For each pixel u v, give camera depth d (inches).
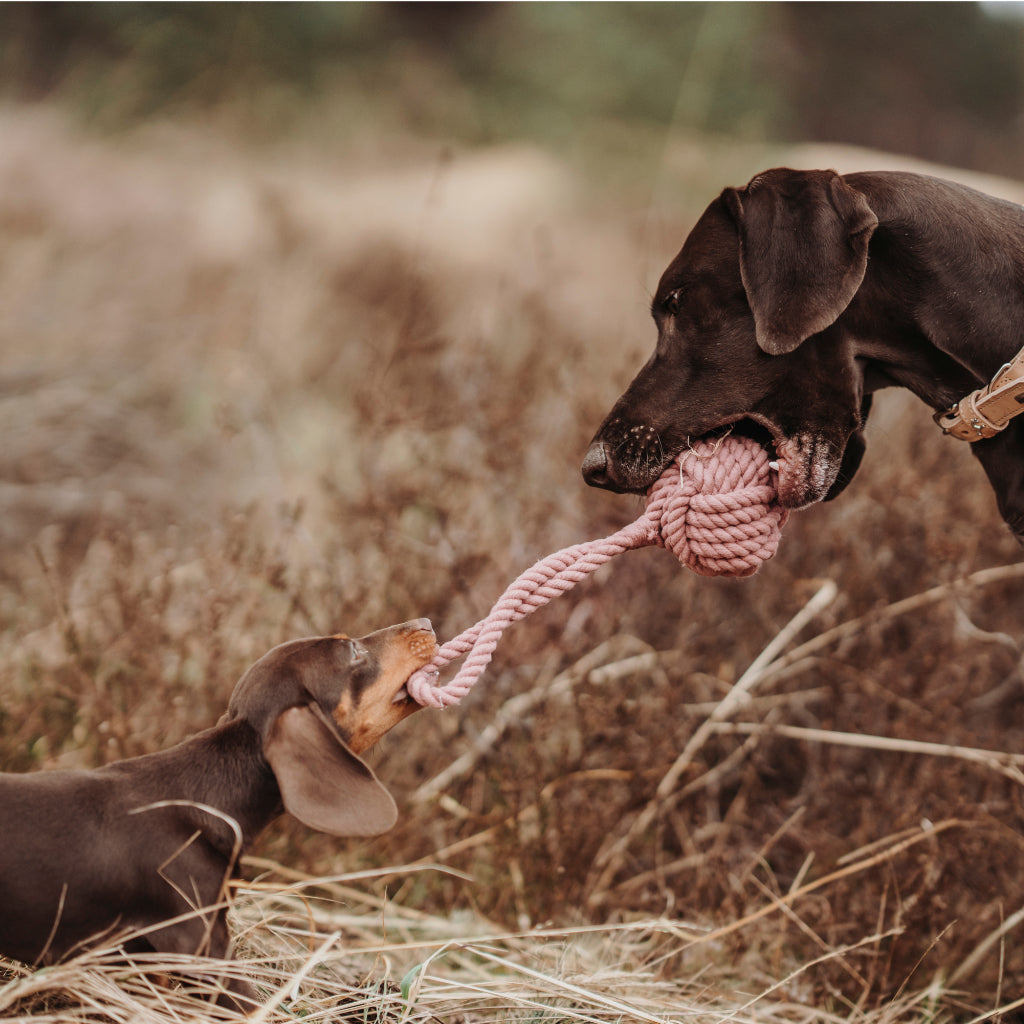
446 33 672.4
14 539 244.8
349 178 496.4
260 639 178.4
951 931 152.0
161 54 540.7
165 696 170.1
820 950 152.3
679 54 626.8
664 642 191.9
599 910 161.2
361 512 197.6
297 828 163.3
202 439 278.2
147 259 378.6
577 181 507.8
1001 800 170.2
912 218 124.8
